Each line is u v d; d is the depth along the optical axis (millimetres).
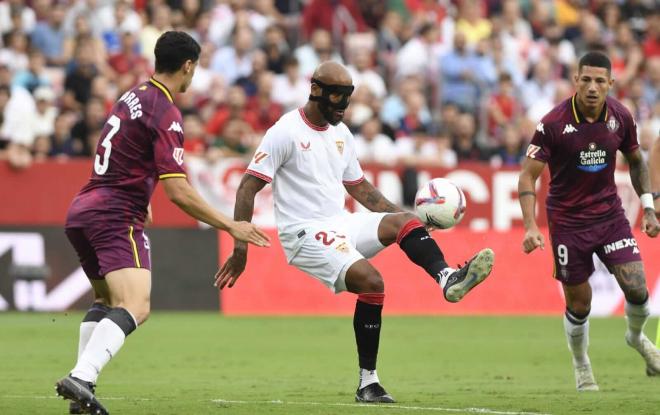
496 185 62906
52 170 57188
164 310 58281
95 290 25734
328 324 54281
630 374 35906
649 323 54875
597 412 25094
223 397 28844
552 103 75562
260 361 40344
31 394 29484
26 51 68875
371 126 66750
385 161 65812
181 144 23812
